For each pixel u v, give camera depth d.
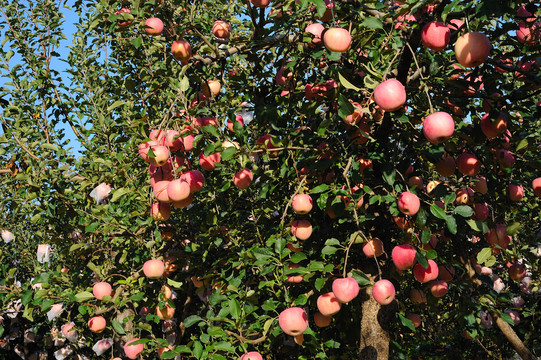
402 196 2.55
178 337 5.38
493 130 2.75
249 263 3.08
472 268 4.00
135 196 3.31
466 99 3.02
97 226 3.91
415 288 4.09
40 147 4.63
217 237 3.67
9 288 3.86
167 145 2.63
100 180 4.19
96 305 3.82
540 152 3.39
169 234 4.39
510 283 5.67
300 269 2.55
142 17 2.97
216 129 2.79
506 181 3.24
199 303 6.36
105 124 5.18
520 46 2.74
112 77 5.80
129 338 4.76
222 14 5.00
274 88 4.11
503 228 3.31
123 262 4.14
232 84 3.96
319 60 3.78
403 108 3.25
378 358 3.56
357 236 2.64
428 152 2.95
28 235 7.04
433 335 6.89
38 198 4.45
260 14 3.32
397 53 2.74
